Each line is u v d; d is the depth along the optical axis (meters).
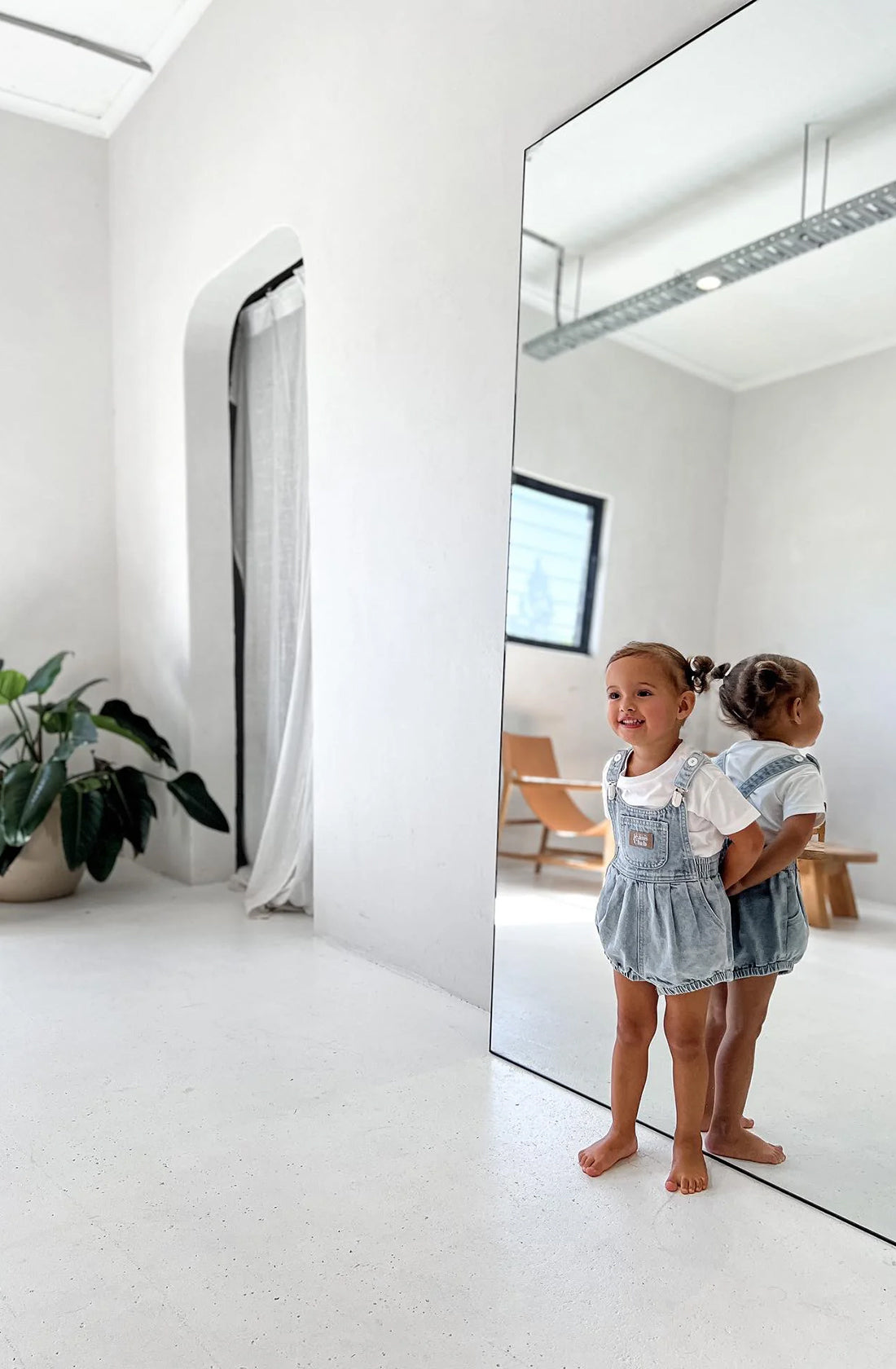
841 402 1.49
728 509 1.64
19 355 4.02
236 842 3.84
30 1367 1.11
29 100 3.96
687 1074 1.52
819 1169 1.46
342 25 2.68
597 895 1.81
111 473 4.25
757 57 1.61
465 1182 1.52
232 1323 1.19
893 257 1.42
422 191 2.40
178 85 3.59
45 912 3.26
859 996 1.40
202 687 3.68
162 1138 1.66
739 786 1.55
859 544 1.44
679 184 1.74
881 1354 1.15
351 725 2.75
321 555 2.87
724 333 1.66
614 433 1.86
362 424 2.66
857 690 1.43
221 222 3.30
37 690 3.51
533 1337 1.17
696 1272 1.30
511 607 2.10
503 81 2.15
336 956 2.75
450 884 2.38
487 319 2.22
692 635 1.68
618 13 1.88
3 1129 1.70
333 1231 1.39
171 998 2.38
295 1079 1.91
